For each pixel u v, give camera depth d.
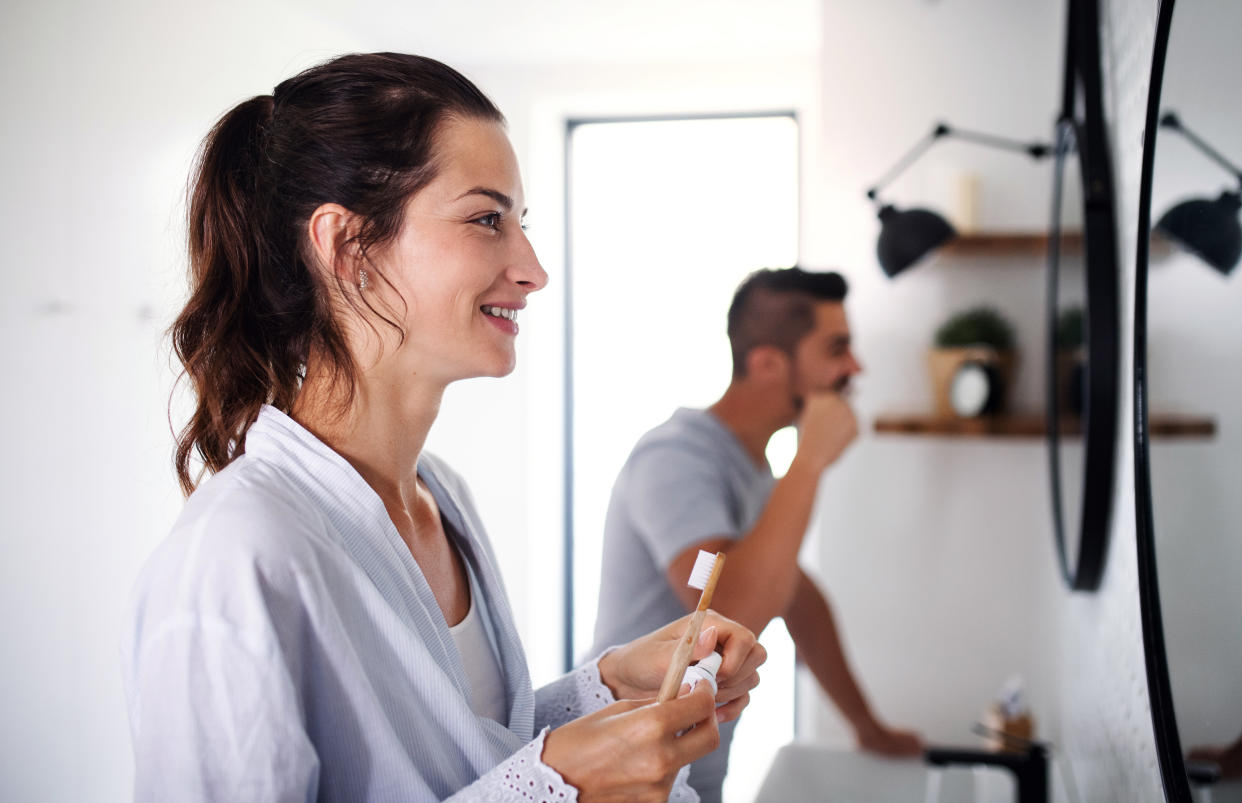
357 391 0.71
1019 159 2.00
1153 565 0.77
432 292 0.69
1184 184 0.68
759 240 3.07
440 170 0.69
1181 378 0.69
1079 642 1.44
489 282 0.71
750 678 0.77
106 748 2.00
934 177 1.99
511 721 0.78
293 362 0.73
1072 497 1.35
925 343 2.05
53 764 2.01
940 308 2.04
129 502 2.03
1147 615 0.77
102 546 2.00
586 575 3.24
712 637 0.75
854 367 1.51
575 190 3.16
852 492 2.11
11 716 2.04
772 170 3.06
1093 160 1.08
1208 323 0.63
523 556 2.91
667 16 2.45
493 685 0.80
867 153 2.07
